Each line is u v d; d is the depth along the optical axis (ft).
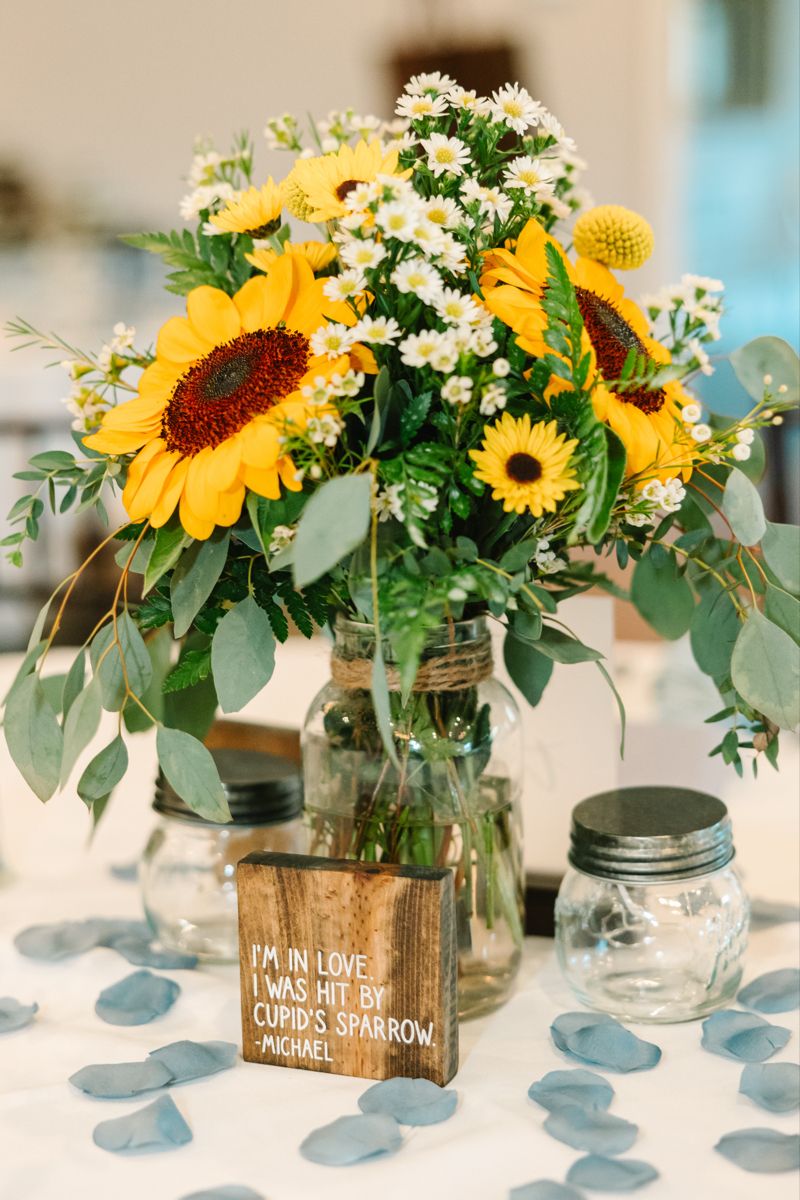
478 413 2.22
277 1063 2.40
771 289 14.92
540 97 14.32
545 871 3.01
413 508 2.04
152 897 2.89
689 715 3.93
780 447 8.64
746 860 3.17
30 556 10.53
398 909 2.26
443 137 2.25
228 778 2.86
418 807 2.45
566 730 2.97
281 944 2.35
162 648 2.90
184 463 2.26
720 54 14.37
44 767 2.43
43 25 14.84
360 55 14.69
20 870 3.38
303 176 2.32
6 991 2.74
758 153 14.62
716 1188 1.92
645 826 2.47
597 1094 2.18
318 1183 1.98
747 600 2.72
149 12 14.76
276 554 2.19
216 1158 2.06
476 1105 2.21
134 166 15.08
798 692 2.35
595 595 3.02
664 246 14.53
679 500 2.26
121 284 14.52
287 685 4.19
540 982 2.73
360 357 2.22
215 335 2.42
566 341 2.10
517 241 2.39
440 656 2.36
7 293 14.34
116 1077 2.29
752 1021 2.40
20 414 10.54
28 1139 2.14
